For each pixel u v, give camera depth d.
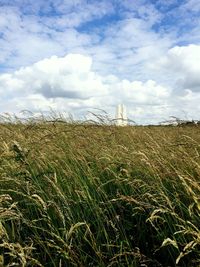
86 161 5.31
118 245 3.91
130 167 5.01
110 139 6.80
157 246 3.97
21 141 6.42
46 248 3.91
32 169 4.94
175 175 4.45
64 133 6.41
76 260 3.62
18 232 3.91
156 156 4.90
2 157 5.19
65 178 4.86
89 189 4.74
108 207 4.29
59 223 4.14
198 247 3.71
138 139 6.80
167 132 7.58
